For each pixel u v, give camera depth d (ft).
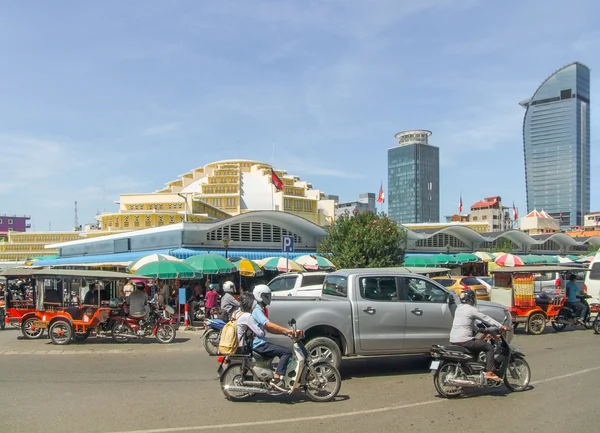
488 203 388.16
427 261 99.86
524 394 28.35
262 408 25.82
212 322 44.32
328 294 35.55
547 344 47.39
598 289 70.28
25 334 53.16
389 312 33.22
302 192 219.41
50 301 53.31
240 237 97.86
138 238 100.83
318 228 105.60
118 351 46.47
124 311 52.34
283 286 59.82
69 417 24.23
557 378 32.19
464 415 24.39
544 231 256.11
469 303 28.91
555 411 24.85
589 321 58.23
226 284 51.21
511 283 55.57
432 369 27.71
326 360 27.50
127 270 69.10
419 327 33.71
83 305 51.49
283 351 27.02
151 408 25.85
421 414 24.62
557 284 64.49
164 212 148.25
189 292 75.66
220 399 27.71
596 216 418.92
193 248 90.63
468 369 27.84
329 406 26.17
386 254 84.69
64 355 44.11
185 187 212.43
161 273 61.46
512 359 29.09
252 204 199.62
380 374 34.47
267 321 26.61
